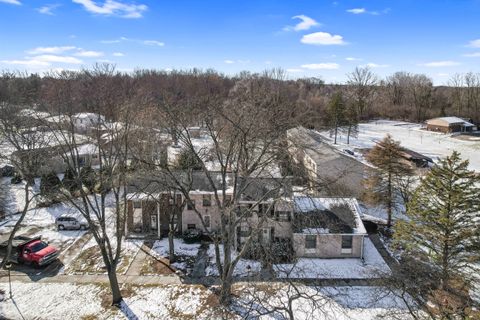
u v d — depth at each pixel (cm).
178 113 2275
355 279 2316
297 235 2594
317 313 1944
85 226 3081
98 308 2025
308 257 2617
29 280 2320
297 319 1900
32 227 3111
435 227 1980
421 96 10069
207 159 2598
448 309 1596
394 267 2448
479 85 9581
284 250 2603
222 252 2703
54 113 2414
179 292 2184
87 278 2345
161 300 2102
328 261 2567
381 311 1956
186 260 2583
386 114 10200
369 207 3553
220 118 2209
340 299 2072
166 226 3033
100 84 2447
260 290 1773
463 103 9675
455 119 8144
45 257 2478
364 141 6969
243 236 2611
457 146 6538
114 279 2048
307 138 3378
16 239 2675
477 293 2053
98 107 2422
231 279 2033
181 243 2853
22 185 4162
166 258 2612
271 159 1919
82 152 3403
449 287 1780
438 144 6762
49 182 3064
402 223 2208
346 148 6212
